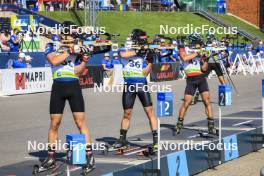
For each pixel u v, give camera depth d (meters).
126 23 48.06
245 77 35.59
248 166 10.91
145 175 9.04
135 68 10.55
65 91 8.88
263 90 12.75
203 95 12.55
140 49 10.59
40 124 15.67
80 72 8.97
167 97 9.22
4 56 25.66
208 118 12.59
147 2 53.06
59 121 9.01
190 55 12.55
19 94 23.56
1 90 22.94
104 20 47.00
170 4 54.91
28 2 41.88
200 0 56.25
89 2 38.84
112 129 14.61
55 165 8.98
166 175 9.38
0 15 36.69
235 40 48.06
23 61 25.16
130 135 13.26
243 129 13.22
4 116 17.31
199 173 10.34
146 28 48.28
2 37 28.42
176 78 32.19
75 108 8.92
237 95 24.14
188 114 17.53
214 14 56.69
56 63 8.82
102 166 9.12
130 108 10.70
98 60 30.33
